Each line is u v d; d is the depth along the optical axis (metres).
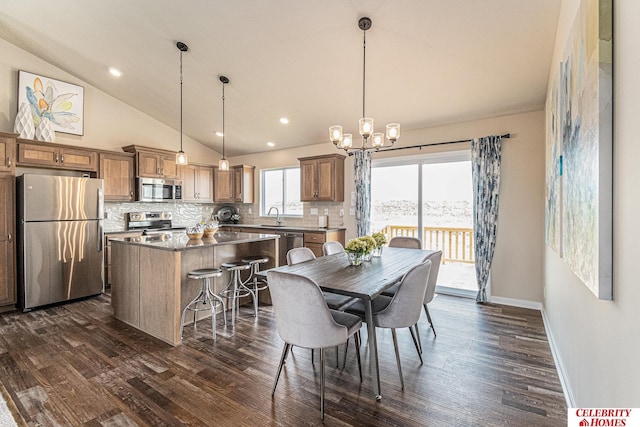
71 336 2.94
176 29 3.27
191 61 3.77
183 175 5.79
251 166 6.57
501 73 3.12
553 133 2.51
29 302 3.64
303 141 5.68
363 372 2.31
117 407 1.90
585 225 1.40
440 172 4.45
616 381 1.14
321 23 2.86
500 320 3.33
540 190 3.62
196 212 6.42
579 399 1.72
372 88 3.71
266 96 4.29
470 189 4.25
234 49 3.42
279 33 3.07
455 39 2.78
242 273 3.99
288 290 1.83
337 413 1.85
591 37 1.28
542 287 3.62
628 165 1.02
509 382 2.17
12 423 1.75
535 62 2.89
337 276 2.24
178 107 5.05
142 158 5.13
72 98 4.64
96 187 4.23
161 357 2.53
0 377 2.23
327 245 3.49
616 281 1.14
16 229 3.72
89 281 4.16
